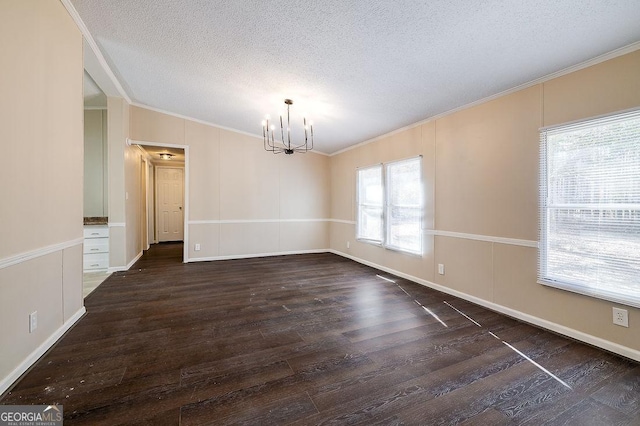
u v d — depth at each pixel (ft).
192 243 17.46
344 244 19.63
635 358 6.64
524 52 7.39
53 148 7.13
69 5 7.72
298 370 6.23
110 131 14.24
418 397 5.37
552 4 5.70
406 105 11.46
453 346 7.35
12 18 5.58
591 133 7.44
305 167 20.83
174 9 7.68
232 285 12.76
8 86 5.49
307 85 10.98
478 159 10.38
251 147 19.02
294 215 20.52
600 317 7.27
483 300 10.21
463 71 8.61
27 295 6.12
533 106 8.70
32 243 6.28
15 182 5.71
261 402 5.18
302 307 10.14
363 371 6.21
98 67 10.94
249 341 7.57
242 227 18.88
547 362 6.59
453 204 11.38
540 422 4.75
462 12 6.21
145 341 7.49
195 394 5.37
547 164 8.34
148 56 10.29
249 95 12.73
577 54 7.27
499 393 5.49
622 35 6.45
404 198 14.10
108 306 10.01
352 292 11.87
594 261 7.39
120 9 7.88
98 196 16.17
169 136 16.55
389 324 8.71
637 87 6.64
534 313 8.69
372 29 7.25
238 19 7.66
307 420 4.74
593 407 5.13
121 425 4.56
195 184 17.43
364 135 16.17
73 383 5.64
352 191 18.71
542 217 8.42
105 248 15.01
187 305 10.22
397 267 14.55
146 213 21.70
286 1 6.75
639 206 6.63
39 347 6.56
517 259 9.12
